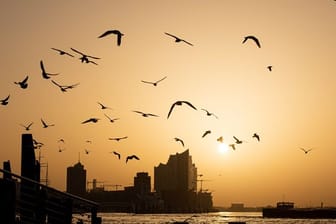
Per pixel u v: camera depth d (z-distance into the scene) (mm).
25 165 24438
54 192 21547
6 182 16859
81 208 24703
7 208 16750
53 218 23406
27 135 24719
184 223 83562
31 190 23391
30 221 22500
